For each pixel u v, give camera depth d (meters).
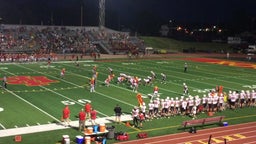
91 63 58.44
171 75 47.19
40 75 44.41
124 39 85.31
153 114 26.59
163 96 34.00
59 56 67.44
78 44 76.38
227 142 21.89
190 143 21.50
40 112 27.22
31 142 20.73
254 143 21.84
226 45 102.88
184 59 69.25
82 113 22.97
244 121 26.88
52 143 20.70
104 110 28.34
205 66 58.22
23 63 56.88
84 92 34.88
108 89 36.62
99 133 21.50
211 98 29.12
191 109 28.14
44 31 78.69
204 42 108.00
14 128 23.25
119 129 23.73
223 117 25.88
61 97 32.47
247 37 128.50
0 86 36.72
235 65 60.78
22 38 73.50
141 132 23.30
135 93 35.06
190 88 38.47
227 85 40.88
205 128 24.77
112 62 60.78
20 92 34.19
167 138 22.33
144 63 60.38
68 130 23.17
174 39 108.06
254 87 39.94
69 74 45.69
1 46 68.25
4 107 28.42
